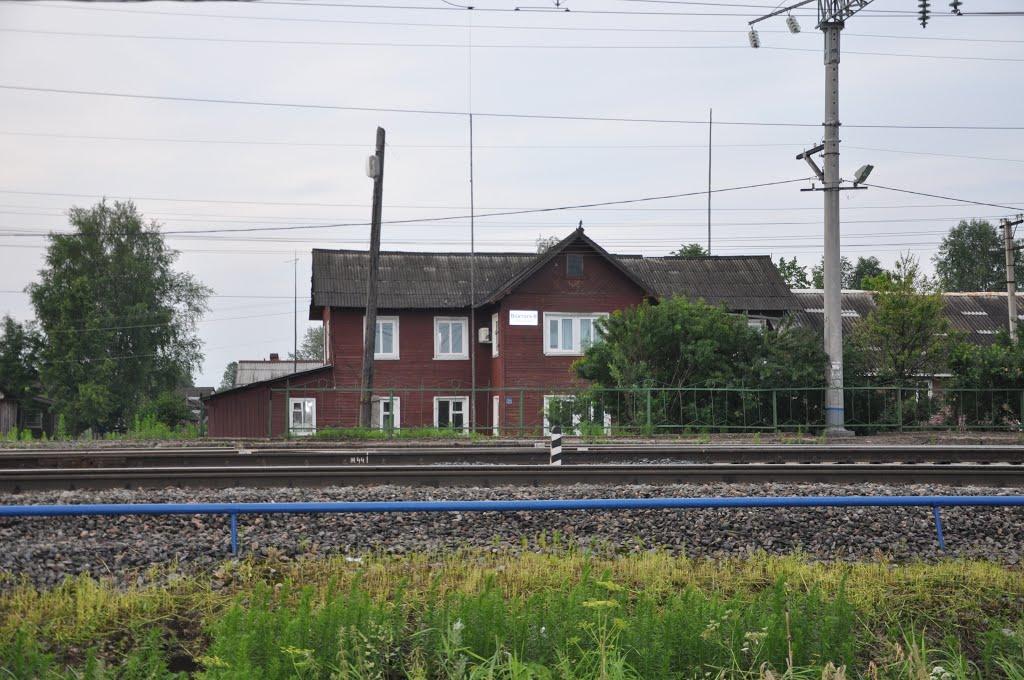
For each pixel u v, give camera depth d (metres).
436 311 44.72
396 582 8.53
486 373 44.97
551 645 6.93
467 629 7.06
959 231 96.56
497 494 12.88
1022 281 92.75
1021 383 33.41
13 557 9.14
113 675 6.59
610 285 43.34
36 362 70.50
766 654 6.88
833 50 32.09
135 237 72.31
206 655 6.71
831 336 32.06
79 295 67.56
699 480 14.88
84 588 8.17
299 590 8.42
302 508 9.16
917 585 8.73
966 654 7.73
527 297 42.69
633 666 6.77
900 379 33.66
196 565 9.05
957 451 20.23
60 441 26.80
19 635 6.86
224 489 13.36
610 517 11.21
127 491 13.04
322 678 6.63
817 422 32.00
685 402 31.55
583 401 31.80
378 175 33.81
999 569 9.23
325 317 46.47
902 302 36.75
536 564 9.11
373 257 33.78
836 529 10.87
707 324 32.56
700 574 8.99
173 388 71.88
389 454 18.91
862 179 31.91
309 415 43.06
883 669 7.10
